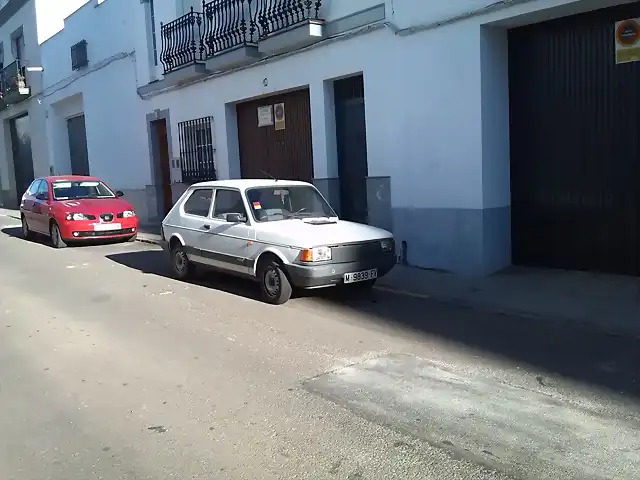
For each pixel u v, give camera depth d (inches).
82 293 348.2
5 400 191.9
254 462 148.3
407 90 390.9
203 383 201.3
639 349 227.9
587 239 342.3
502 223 368.5
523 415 171.9
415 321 273.3
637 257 323.6
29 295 346.0
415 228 397.7
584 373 204.7
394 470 142.7
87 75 829.2
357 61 425.1
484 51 349.4
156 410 181.0
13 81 1058.1
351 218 465.1
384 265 310.7
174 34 615.5
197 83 599.8
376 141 417.4
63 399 191.5
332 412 175.8
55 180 578.2
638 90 313.1
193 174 625.3
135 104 716.7
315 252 288.5
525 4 322.7
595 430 161.9
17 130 1167.0
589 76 331.0
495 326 263.1
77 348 243.3
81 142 943.7
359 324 269.3
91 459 152.6
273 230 307.0
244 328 265.7
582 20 329.7
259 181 348.8
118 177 781.9
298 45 470.3
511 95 365.7
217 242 340.5
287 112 514.6
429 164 383.2
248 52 507.2
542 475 139.3
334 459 148.6
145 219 729.6
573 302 291.7
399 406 179.3
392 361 219.1
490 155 357.4
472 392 189.3
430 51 373.4
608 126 326.3
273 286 306.5
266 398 187.3
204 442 159.6
